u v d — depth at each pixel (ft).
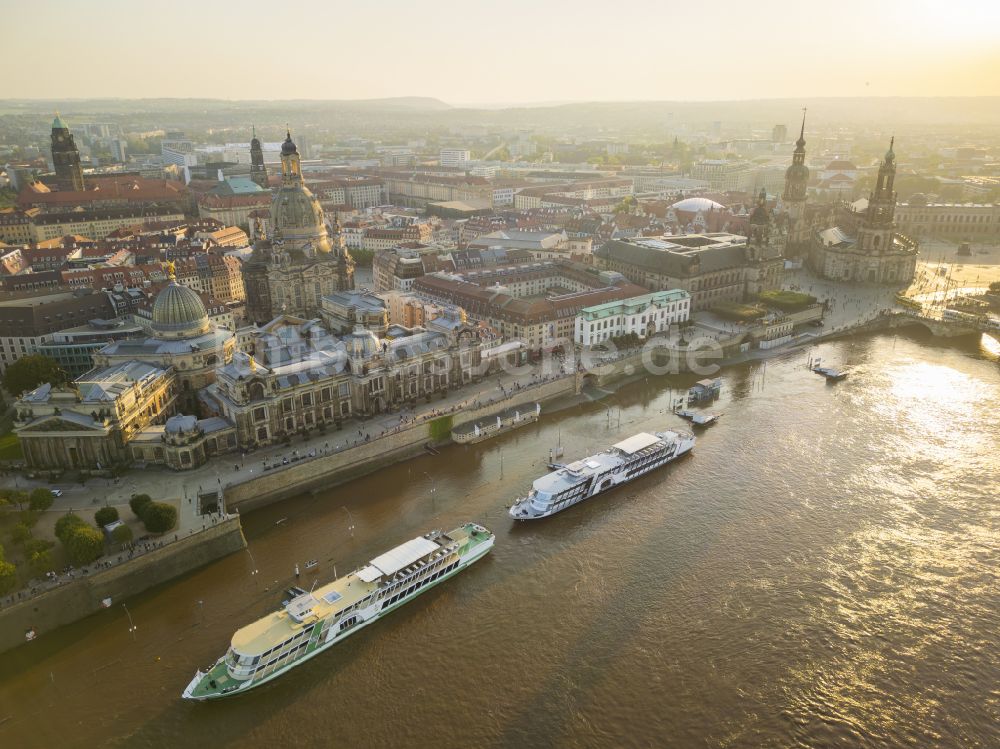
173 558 542.16
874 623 498.28
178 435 632.38
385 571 509.35
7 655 472.85
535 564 559.38
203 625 496.23
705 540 586.04
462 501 645.10
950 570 549.95
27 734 417.69
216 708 435.53
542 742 411.34
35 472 625.82
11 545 533.96
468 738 414.00
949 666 465.06
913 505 632.38
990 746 414.00
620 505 637.71
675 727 421.18
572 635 488.44
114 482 622.13
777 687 448.65
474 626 497.87
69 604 498.28
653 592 527.40
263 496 636.07
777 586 532.73
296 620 469.57
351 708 435.12
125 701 439.22
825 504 634.02
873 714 431.84
